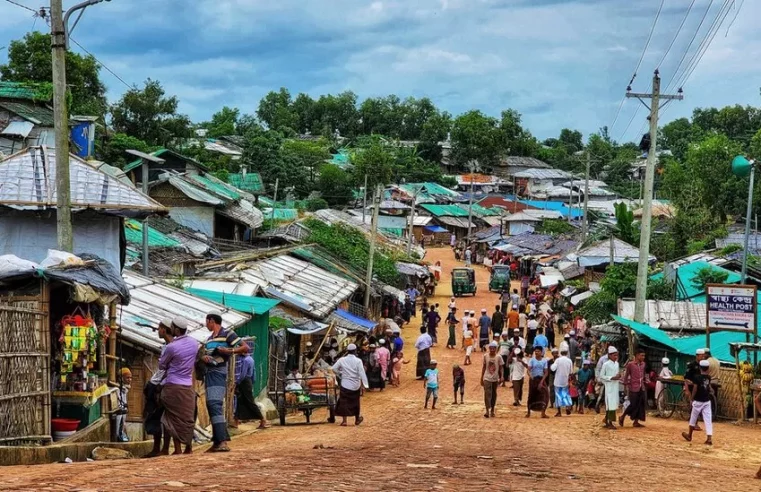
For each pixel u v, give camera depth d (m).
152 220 41.03
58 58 15.08
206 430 18.05
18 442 11.59
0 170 17.70
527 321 42.31
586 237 60.47
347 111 167.88
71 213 17.52
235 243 48.50
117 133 60.34
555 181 127.69
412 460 11.14
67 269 12.94
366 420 21.64
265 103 170.38
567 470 11.02
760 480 11.91
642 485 9.95
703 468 13.23
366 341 33.47
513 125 153.25
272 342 25.14
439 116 152.75
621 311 29.44
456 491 8.30
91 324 13.24
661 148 145.62
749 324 23.11
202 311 20.09
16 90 37.03
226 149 99.25
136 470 9.10
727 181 61.09
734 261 36.66
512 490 8.60
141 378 16.81
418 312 55.62
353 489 7.97
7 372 11.45
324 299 32.69
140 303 19.25
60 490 7.24
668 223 63.50
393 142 141.25
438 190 110.25
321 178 94.06
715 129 114.81
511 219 89.38
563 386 23.62
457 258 87.75
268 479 8.37
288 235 52.38
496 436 17.39
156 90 70.06
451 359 38.22
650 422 21.89
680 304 29.67
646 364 26.48
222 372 12.36
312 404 20.47
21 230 17.88
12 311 11.55
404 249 68.38
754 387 21.83
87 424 13.73
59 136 15.23
